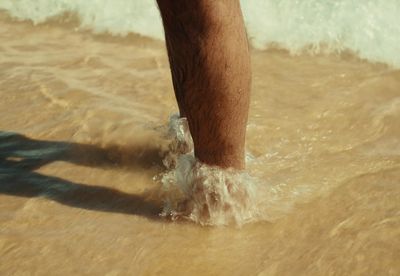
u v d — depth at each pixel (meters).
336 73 4.17
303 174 3.04
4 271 2.51
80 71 4.27
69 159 3.26
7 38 5.04
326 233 2.65
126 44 4.82
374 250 2.54
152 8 5.21
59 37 5.03
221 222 2.73
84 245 2.63
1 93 3.93
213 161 2.68
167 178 3.07
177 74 2.43
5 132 3.51
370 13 4.79
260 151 3.25
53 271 2.50
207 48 2.32
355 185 2.95
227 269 2.49
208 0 2.26
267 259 2.53
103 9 5.30
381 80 4.04
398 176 3.00
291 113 3.62
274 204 2.83
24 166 3.21
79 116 3.62
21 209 2.88
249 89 2.47
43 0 5.53
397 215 2.73
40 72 4.25
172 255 2.57
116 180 3.08
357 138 3.37
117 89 3.96
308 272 2.46
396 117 3.53
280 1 5.04
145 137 3.38
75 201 2.94
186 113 2.54
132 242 2.65
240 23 2.36
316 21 4.81
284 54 4.52
